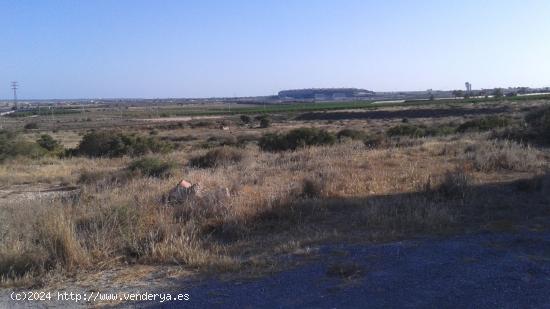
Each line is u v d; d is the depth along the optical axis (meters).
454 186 10.99
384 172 14.85
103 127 111.00
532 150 17.78
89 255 7.46
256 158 22.81
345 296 5.57
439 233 8.17
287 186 12.70
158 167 18.61
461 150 19.80
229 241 8.52
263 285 6.07
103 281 6.64
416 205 9.72
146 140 36.78
